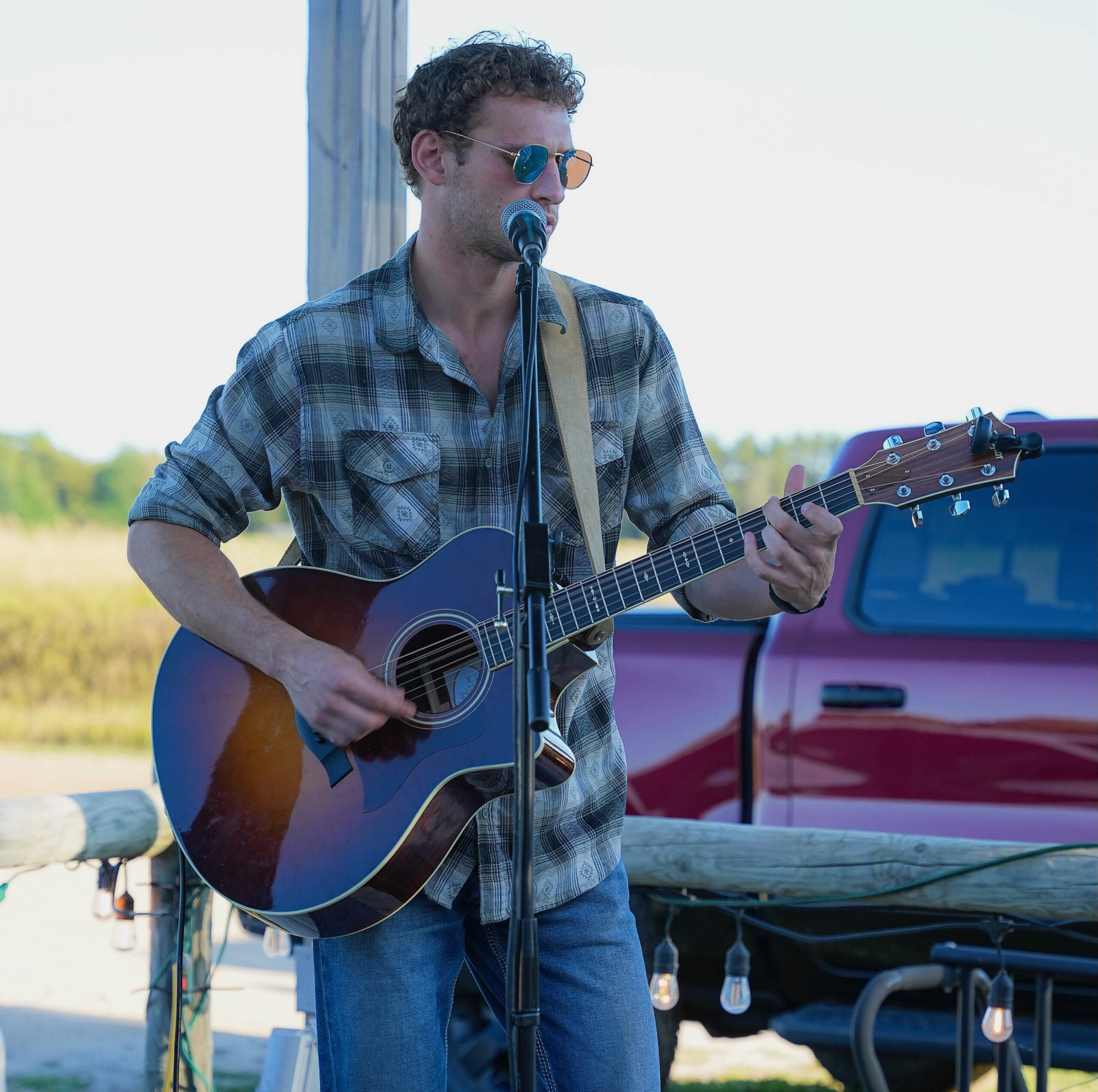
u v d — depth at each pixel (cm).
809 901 434
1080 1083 532
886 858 422
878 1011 446
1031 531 492
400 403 313
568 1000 297
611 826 312
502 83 303
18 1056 682
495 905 298
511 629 300
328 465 314
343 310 316
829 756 483
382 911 292
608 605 302
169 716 317
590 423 318
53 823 436
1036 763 459
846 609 500
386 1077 291
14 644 2194
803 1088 636
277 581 319
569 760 295
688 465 328
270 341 315
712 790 505
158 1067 486
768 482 3506
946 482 294
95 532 2514
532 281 272
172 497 319
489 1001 322
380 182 455
